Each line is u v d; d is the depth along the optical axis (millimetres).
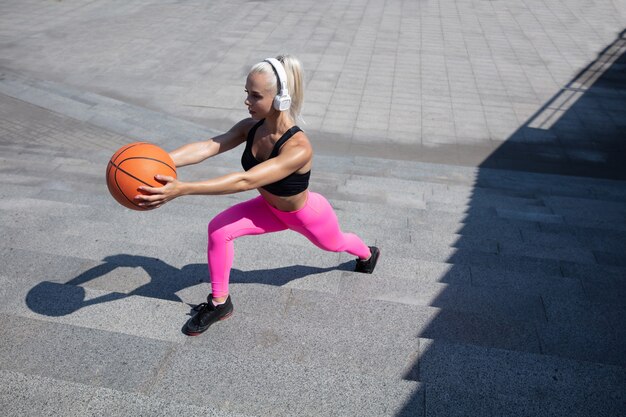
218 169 9648
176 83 14906
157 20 19656
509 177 10766
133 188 2879
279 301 3908
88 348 3072
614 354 3621
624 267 5484
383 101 14266
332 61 16547
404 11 21406
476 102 14406
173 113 13391
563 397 2918
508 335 3703
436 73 16016
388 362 3254
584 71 16391
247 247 4969
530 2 22797
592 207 8422
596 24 20328
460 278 4785
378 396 2803
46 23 19000
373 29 19375
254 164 3359
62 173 9289
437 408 2756
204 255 4789
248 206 3578
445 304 4219
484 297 4316
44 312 3551
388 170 10711
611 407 2863
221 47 17391
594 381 3029
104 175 9289
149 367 2957
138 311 3615
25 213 5758
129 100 13898
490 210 7848
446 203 8188
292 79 3096
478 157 12031
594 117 13805
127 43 17453
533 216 7559
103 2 21609
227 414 2545
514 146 12484
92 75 15125
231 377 2896
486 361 3199
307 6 21719
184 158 3326
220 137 3471
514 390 2982
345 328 3604
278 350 3369
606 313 4059
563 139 12805
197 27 19047
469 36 18969
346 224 6301
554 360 3168
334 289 4352
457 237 6027
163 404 2594
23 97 13664
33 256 4465
